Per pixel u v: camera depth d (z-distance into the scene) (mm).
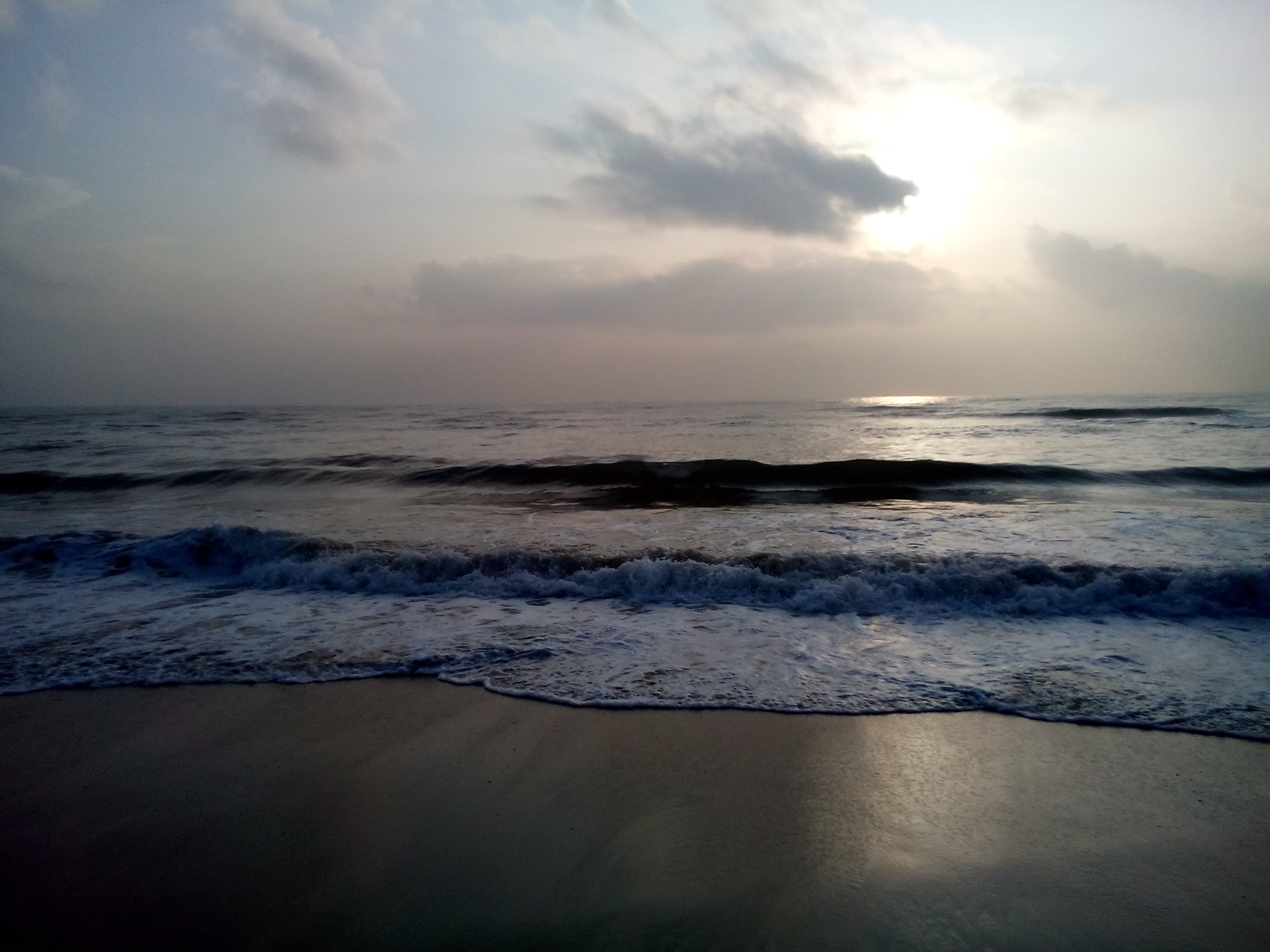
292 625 5438
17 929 2338
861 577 6070
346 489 12695
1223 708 3898
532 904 2420
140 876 2605
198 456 17672
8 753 3553
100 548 7453
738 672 4457
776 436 22375
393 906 2418
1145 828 2863
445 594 6262
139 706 4066
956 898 2447
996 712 3904
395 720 3865
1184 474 12578
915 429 24438
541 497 11656
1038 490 11766
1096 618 5445
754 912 2379
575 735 3666
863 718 3842
